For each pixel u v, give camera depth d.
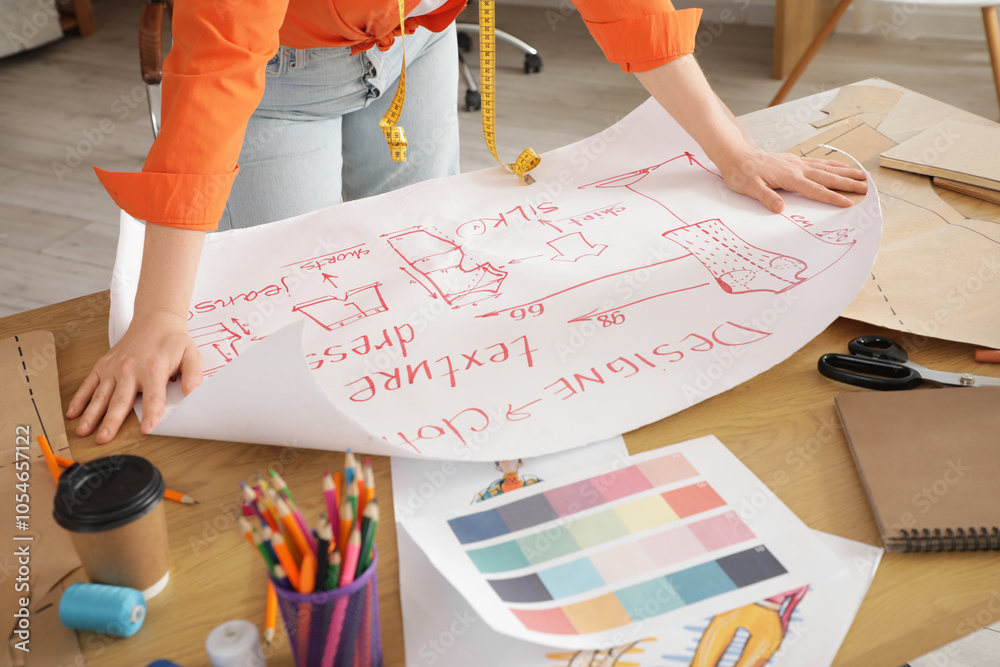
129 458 0.58
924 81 3.08
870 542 0.59
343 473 0.68
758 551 0.59
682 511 0.62
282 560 0.46
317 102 1.15
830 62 3.30
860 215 0.95
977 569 0.57
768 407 0.73
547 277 0.89
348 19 1.00
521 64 3.54
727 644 0.52
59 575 0.59
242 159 1.17
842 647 0.52
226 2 0.75
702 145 1.05
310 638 0.49
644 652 0.52
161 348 0.77
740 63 3.38
